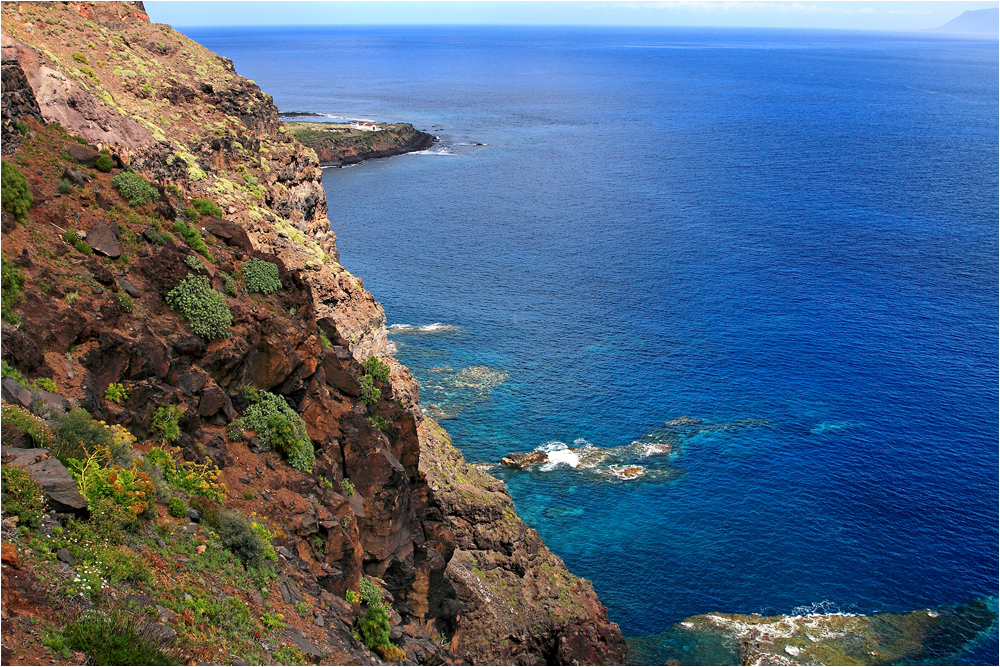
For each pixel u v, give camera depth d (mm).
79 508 21141
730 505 83625
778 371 114438
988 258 170500
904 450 94688
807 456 92875
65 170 32188
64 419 23406
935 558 77188
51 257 28438
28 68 42625
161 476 25797
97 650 17625
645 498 84062
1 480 19859
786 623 68625
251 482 29750
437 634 41562
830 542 78938
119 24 64000
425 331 124125
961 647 66625
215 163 58156
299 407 34688
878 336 127812
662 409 102312
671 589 72250
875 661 64812
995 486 88312
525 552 60031
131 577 21000
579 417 99250
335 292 56719
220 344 31375
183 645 20031
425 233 182875
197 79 62406
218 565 24609
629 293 145625
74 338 26625
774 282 153750
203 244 33906
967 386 110688
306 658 23828
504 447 92188
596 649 56625
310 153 68812
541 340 122375
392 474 35594
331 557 30766
